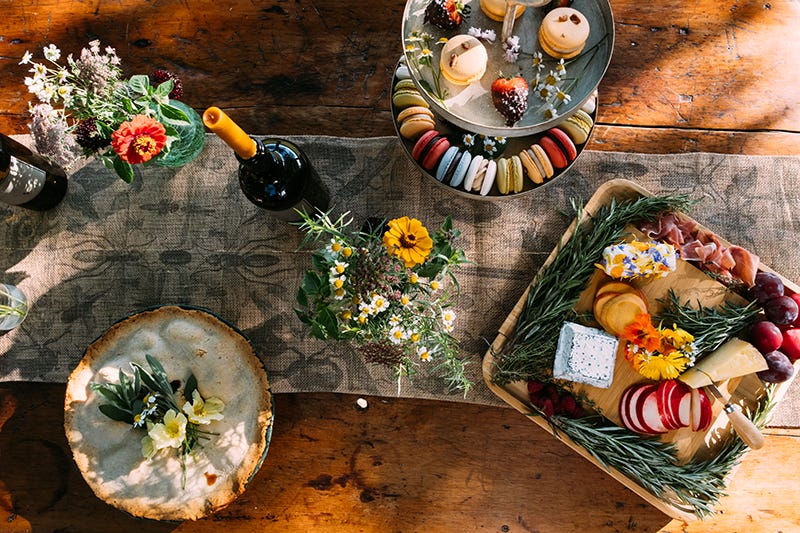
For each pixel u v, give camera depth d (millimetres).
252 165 980
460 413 1343
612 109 1377
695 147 1371
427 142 1189
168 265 1345
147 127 927
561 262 1258
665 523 1320
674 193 1297
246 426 1217
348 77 1380
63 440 1342
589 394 1265
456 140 1245
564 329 1226
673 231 1245
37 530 1332
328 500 1340
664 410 1190
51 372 1328
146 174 1362
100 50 1384
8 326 1312
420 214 1356
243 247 1345
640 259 1181
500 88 1044
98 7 1387
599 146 1376
